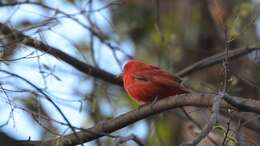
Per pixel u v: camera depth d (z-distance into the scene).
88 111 13.24
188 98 9.75
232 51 13.53
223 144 9.37
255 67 15.37
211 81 15.34
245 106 9.09
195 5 16.83
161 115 14.45
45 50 10.87
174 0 17.23
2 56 10.13
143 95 11.90
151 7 17.83
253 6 14.79
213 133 12.79
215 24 16.52
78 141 9.75
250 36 14.80
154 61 17.28
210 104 9.44
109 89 15.76
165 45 15.53
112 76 13.47
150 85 11.71
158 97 11.82
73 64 12.96
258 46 13.59
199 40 16.53
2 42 10.31
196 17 16.70
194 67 13.76
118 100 16.08
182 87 11.64
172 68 15.66
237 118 10.75
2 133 8.82
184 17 16.88
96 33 13.73
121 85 13.65
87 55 16.72
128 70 12.27
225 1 15.91
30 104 11.18
